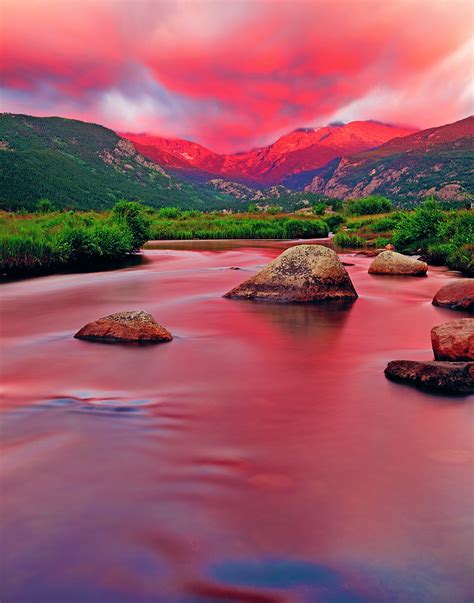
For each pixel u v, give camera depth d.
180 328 8.74
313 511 2.93
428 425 4.36
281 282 11.93
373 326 9.04
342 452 3.78
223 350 7.18
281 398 5.09
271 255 29.09
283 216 78.56
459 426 4.34
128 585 2.32
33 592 2.28
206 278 17.50
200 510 2.93
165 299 12.34
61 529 2.72
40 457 3.62
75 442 3.90
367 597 2.26
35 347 7.29
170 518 2.84
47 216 37.84
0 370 6.06
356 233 46.34
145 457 3.64
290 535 2.69
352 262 23.80
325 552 2.56
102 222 29.55
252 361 6.58
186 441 3.96
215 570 2.42
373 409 4.77
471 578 2.38
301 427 4.29
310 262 12.02
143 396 5.12
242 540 2.65
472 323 6.28
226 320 9.52
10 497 3.05
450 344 6.11
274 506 2.98
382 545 2.61
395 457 3.69
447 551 2.57
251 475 3.38
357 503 3.02
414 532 2.73
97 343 7.57
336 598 2.25
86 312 10.55
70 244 21.45
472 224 24.28
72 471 3.40
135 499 3.04
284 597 2.26
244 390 5.35
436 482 3.30
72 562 2.47
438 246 24.03
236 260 25.77
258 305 11.30
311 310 10.67
